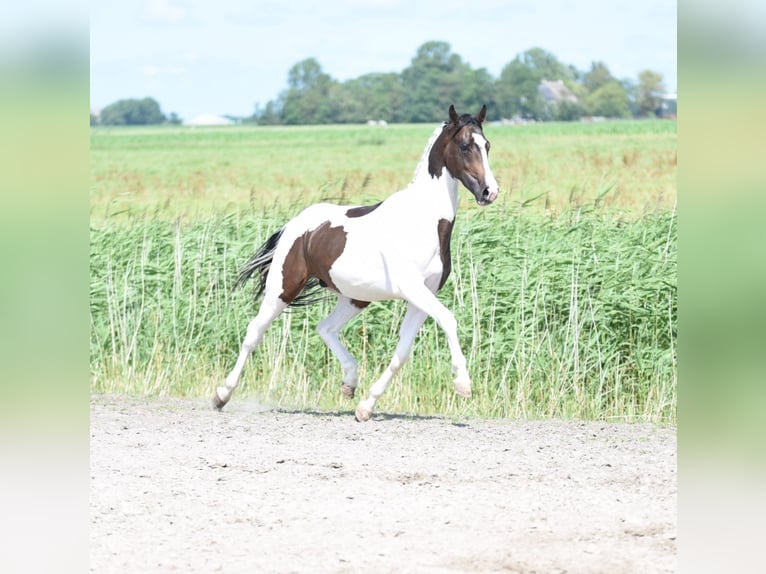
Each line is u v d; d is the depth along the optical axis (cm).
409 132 8906
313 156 6562
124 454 847
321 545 616
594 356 1144
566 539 627
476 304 1183
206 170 5753
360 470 803
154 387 1195
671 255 1229
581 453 869
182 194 4447
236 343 1258
